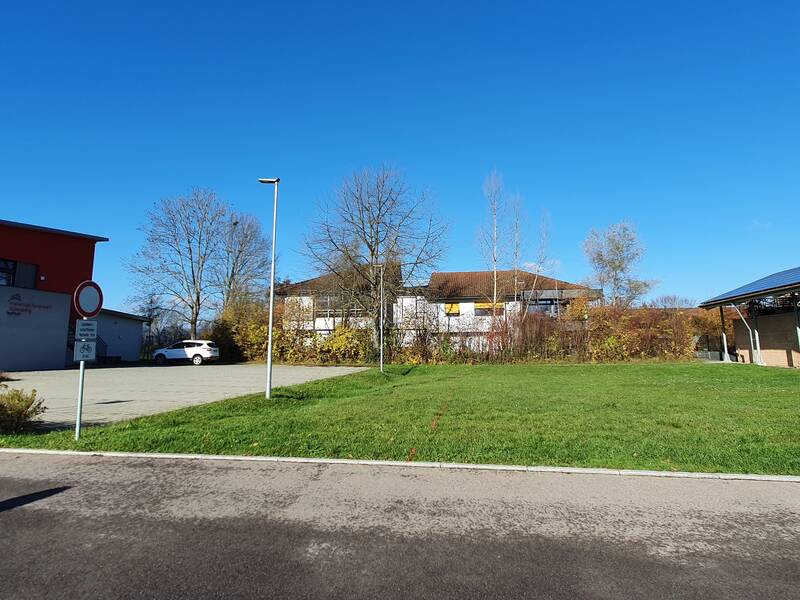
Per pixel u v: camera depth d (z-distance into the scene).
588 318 30.86
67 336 30.66
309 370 28.06
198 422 9.43
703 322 36.28
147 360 40.47
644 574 3.59
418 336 32.28
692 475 5.88
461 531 4.38
